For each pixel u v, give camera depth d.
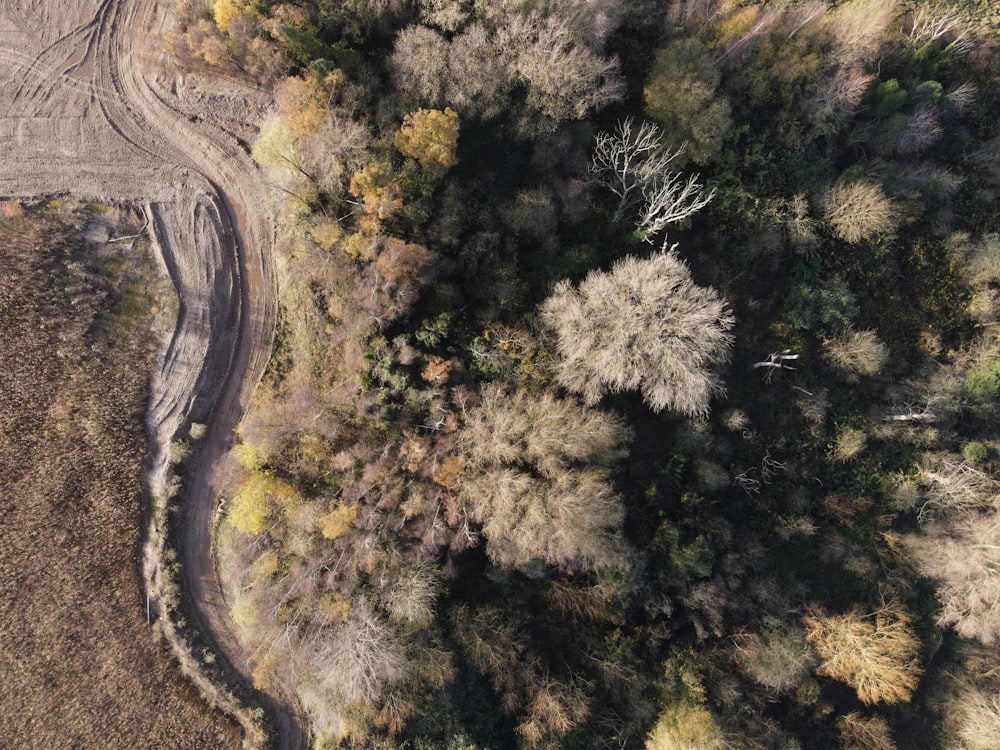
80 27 36.16
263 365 36.50
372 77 32.91
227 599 35.91
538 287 34.41
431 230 32.16
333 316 35.31
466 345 33.09
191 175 36.22
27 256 34.69
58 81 36.06
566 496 31.72
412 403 32.22
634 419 36.09
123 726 35.03
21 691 34.69
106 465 35.44
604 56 35.41
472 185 33.97
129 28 36.19
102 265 35.75
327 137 30.36
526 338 33.12
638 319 31.80
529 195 33.84
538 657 34.06
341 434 33.09
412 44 31.28
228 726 35.78
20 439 34.84
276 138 31.20
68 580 35.09
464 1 31.94
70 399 35.12
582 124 34.72
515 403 32.38
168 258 36.06
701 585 35.47
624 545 33.50
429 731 33.00
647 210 35.16
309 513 32.38
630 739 34.75
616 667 34.41
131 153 36.06
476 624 33.41
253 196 36.09
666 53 34.66
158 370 35.97
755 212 37.88
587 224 36.16
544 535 31.77
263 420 34.25
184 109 35.97
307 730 36.16
